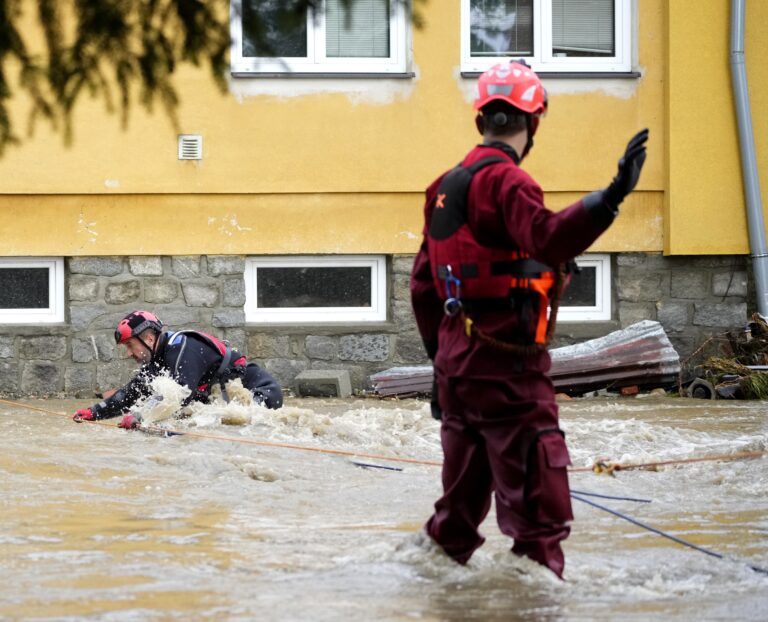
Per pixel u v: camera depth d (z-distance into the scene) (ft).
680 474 31.22
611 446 36.24
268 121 57.98
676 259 59.77
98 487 28.25
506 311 18.26
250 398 40.09
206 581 17.99
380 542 21.31
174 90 26.07
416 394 55.72
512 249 18.21
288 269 59.21
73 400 55.36
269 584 17.79
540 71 59.26
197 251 57.93
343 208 58.54
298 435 37.09
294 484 29.43
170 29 25.45
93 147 57.11
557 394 55.57
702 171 59.36
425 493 28.45
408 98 58.54
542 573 18.22
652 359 55.83
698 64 59.26
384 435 38.24
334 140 58.29
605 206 16.33
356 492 28.45
